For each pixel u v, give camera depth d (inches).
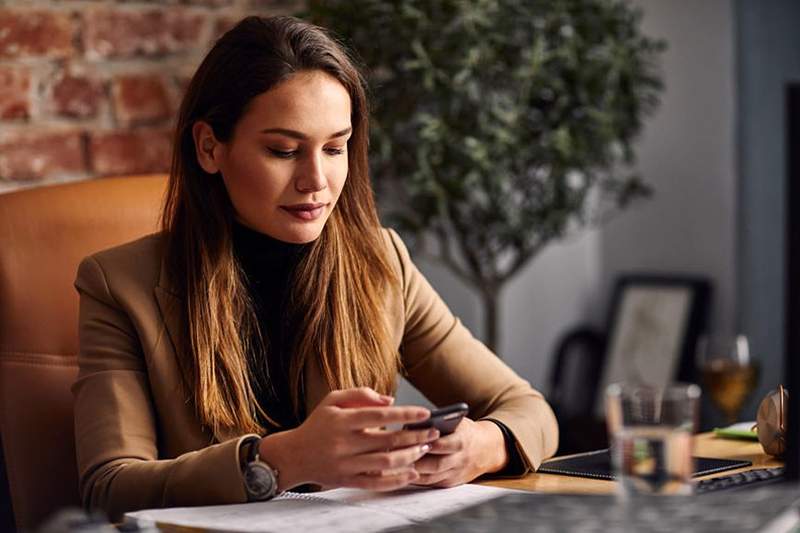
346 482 55.2
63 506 71.8
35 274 73.1
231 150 64.7
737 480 56.9
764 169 148.6
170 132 113.0
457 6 115.0
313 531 48.2
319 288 69.8
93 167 107.7
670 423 48.1
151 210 77.9
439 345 74.7
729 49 152.4
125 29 109.4
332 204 65.7
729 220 153.9
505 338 154.9
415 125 119.3
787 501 42.1
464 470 59.7
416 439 56.1
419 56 113.3
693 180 157.2
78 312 74.0
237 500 55.1
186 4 113.9
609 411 49.8
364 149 71.1
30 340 72.4
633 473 48.3
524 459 63.2
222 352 66.1
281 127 62.9
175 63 113.3
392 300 73.5
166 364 65.7
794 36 145.3
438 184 121.1
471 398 73.0
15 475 71.1
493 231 129.3
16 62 102.7
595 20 127.3
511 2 120.3
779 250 147.5
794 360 46.1
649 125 160.9
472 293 142.8
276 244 69.9
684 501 43.3
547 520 41.4
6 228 73.3
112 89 108.8
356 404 56.9
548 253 161.0
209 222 68.2
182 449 65.2
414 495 57.1
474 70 118.3
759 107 148.6
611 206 164.2
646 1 159.6
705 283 154.7
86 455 61.8
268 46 63.7
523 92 122.1
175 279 67.7
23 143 103.3
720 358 122.0
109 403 63.6
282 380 69.8
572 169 131.4
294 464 55.6
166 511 52.2
